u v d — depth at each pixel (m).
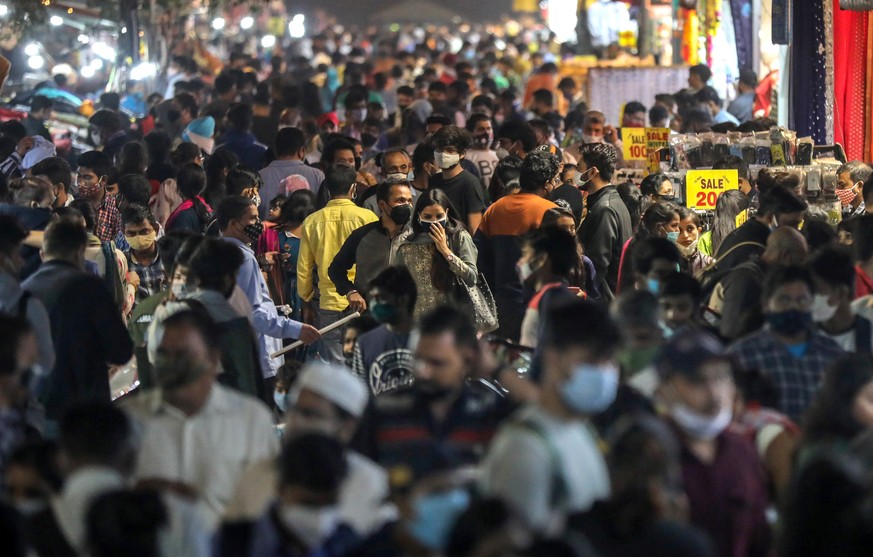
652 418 13.28
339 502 12.16
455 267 24.16
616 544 11.53
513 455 12.27
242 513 13.28
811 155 30.77
